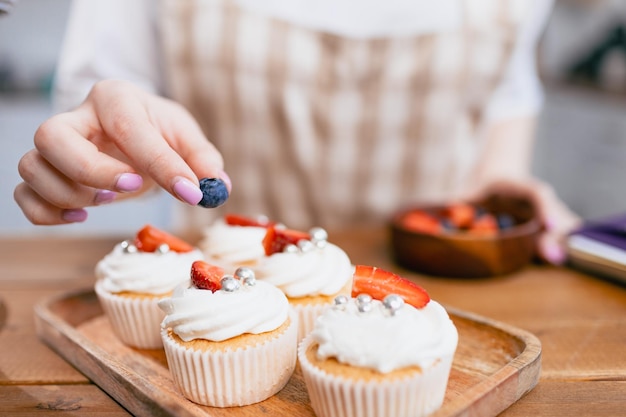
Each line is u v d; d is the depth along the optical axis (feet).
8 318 1.64
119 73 2.19
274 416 1.29
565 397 1.30
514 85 2.39
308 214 2.35
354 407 1.19
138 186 1.30
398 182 2.32
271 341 1.31
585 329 1.54
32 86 4.61
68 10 4.73
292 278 1.50
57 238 2.16
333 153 2.24
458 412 1.16
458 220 1.92
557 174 4.42
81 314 1.67
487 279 1.81
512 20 2.14
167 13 2.08
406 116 2.22
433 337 1.20
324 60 2.14
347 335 1.21
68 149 1.28
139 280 1.52
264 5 2.09
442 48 2.14
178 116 1.48
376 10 2.10
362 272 1.30
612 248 1.80
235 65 2.12
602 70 4.29
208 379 1.30
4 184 4.36
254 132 2.22
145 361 1.50
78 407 1.31
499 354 1.43
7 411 1.30
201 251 1.77
